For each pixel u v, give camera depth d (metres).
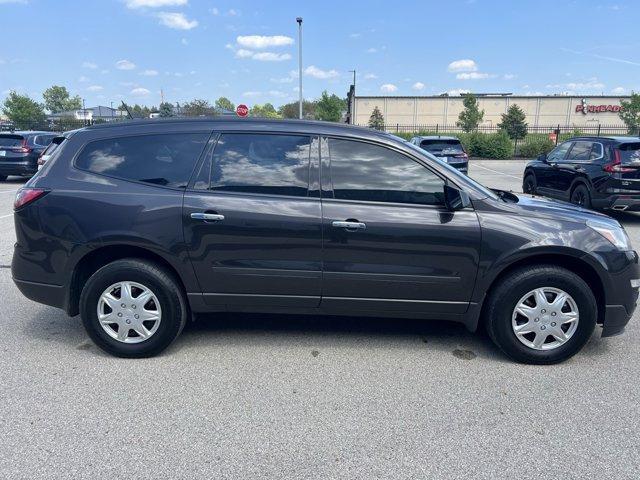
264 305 3.91
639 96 41.09
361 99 66.06
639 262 3.92
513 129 44.66
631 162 9.31
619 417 3.17
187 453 2.78
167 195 3.77
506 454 2.80
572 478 2.61
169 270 3.87
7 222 9.45
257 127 3.88
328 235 3.71
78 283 3.98
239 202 3.73
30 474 2.60
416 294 3.81
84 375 3.65
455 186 3.75
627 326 4.65
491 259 3.71
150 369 3.75
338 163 3.80
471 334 4.46
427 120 66.00
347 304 3.87
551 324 3.79
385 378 3.64
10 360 3.88
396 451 2.81
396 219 3.70
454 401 3.34
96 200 3.78
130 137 3.92
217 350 4.08
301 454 2.78
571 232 3.72
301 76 30.08
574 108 64.00
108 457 2.74
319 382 3.58
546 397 3.40
